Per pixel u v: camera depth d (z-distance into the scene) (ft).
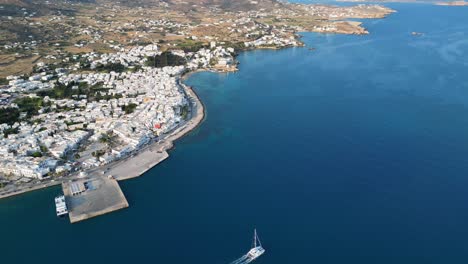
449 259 625.00
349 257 631.56
